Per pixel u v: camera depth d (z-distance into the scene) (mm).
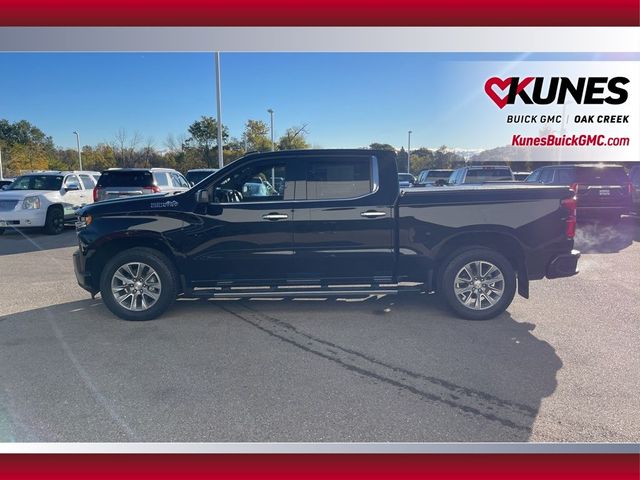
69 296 6254
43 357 4219
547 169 12734
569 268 5137
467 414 3234
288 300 5980
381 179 5145
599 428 3072
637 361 4062
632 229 12367
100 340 4629
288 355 4230
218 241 5168
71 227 14484
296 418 3203
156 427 3115
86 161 48594
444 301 5262
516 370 3896
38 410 3318
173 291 5234
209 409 3320
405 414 3240
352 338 4637
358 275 5250
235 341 4574
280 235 5156
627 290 6398
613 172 11375
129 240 5203
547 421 3148
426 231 5117
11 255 9594
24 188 13367
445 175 23625
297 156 5219
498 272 5086
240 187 5309
